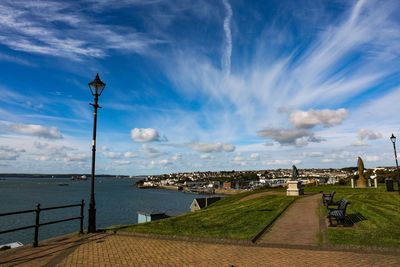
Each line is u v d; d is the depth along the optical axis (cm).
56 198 10669
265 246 941
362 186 3316
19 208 7288
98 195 13425
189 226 1284
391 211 1467
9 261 834
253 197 2853
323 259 791
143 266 773
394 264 738
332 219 1315
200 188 18938
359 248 869
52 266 781
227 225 1284
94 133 1278
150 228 1249
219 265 767
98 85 1290
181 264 782
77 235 1163
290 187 2617
